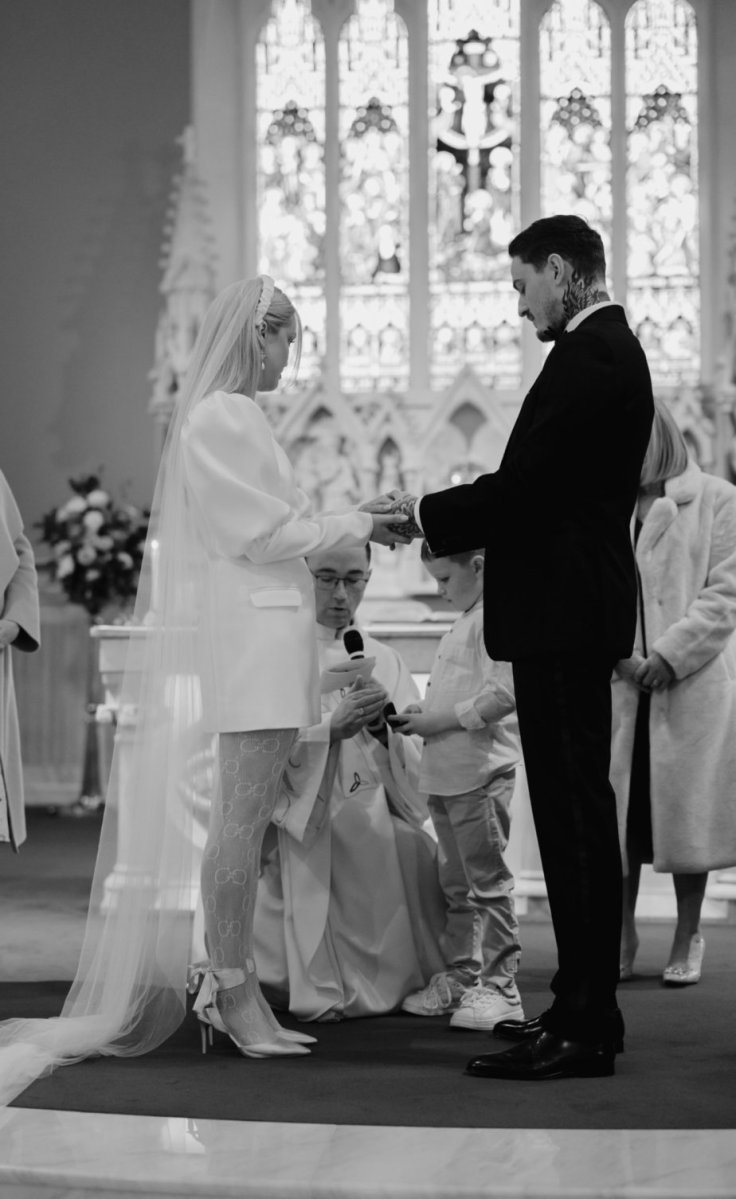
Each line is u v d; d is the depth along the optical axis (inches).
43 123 444.1
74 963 187.2
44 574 428.1
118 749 148.4
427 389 406.6
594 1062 125.1
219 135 421.1
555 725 126.4
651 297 406.9
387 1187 95.5
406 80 416.8
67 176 442.9
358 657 155.0
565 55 414.0
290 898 151.3
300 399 382.0
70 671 423.8
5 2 446.0
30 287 442.9
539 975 177.9
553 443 124.9
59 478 440.1
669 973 172.7
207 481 133.1
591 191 411.2
